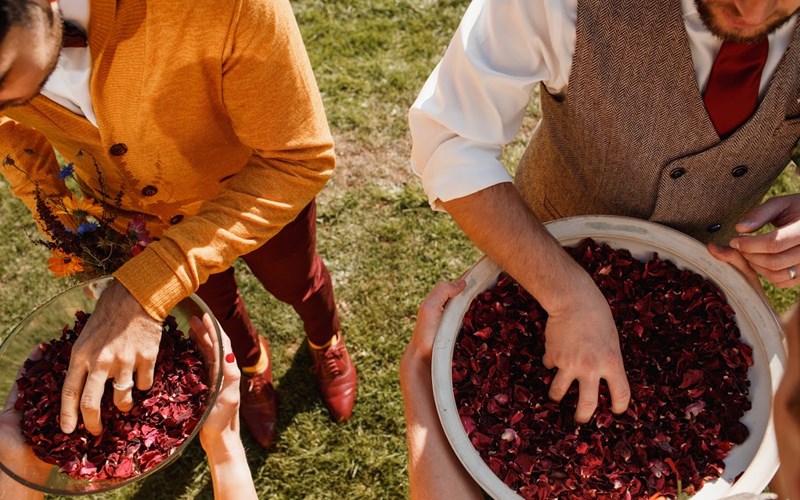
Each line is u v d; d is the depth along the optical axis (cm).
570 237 145
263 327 268
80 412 135
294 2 326
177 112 136
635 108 131
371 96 307
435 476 127
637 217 161
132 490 243
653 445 135
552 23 125
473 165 141
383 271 275
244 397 247
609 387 132
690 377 138
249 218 137
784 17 107
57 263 154
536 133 175
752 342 137
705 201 151
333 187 290
